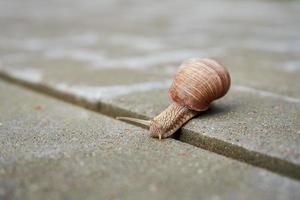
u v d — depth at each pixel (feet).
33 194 0.76
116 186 0.79
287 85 1.34
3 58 1.73
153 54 1.83
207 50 1.93
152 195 0.77
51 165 0.85
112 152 0.90
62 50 1.93
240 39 2.26
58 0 5.08
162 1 5.07
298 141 0.91
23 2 4.74
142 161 0.86
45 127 1.03
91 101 1.21
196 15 3.49
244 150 0.89
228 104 1.15
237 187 0.79
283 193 0.77
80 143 0.94
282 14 3.50
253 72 1.51
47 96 1.31
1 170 0.83
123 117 1.05
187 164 0.85
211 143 0.94
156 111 1.10
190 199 0.76
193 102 1.01
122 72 1.50
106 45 2.07
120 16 3.43
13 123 1.05
